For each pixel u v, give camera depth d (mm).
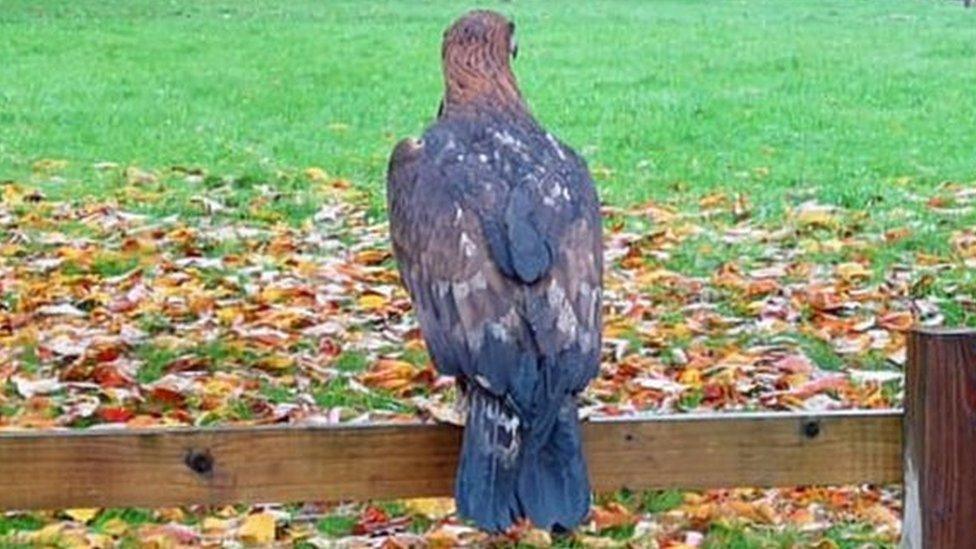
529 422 4141
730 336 9336
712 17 31344
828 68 23406
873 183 14641
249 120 18672
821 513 6852
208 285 10477
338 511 6871
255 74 22594
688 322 9578
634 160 16125
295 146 16875
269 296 10102
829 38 27359
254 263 11109
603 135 17703
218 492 4422
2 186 14227
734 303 10031
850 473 4574
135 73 22578
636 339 9188
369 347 9078
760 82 21953
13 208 13078
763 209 13258
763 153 16562
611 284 10492
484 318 4242
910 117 19125
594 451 4508
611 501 6863
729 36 27516
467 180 4484
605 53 24922
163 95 20578
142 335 9227
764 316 9742
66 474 4367
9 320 9594
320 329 9383
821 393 8328
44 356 8867
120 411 7980
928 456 4426
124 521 6801
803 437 4555
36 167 15383
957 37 27656
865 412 4566
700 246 11695
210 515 6863
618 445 4512
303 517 6832
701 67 23469
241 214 12977
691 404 8141
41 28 27594
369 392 8320
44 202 13445
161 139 17203
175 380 8422
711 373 8531
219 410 8023
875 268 10977
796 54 25016
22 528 6734
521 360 4184
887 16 32000
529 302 4238
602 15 31500
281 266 11000
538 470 4105
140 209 13156
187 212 13016
